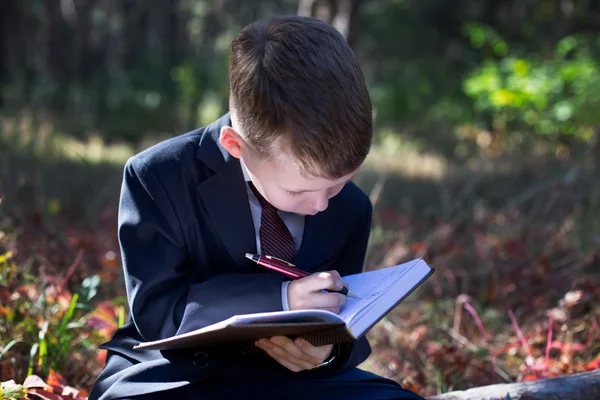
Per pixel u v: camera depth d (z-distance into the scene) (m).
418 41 23.91
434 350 3.42
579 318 3.84
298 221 2.26
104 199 6.89
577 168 6.44
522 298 4.41
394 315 4.20
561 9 18.88
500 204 7.69
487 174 8.84
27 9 19.86
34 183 6.04
